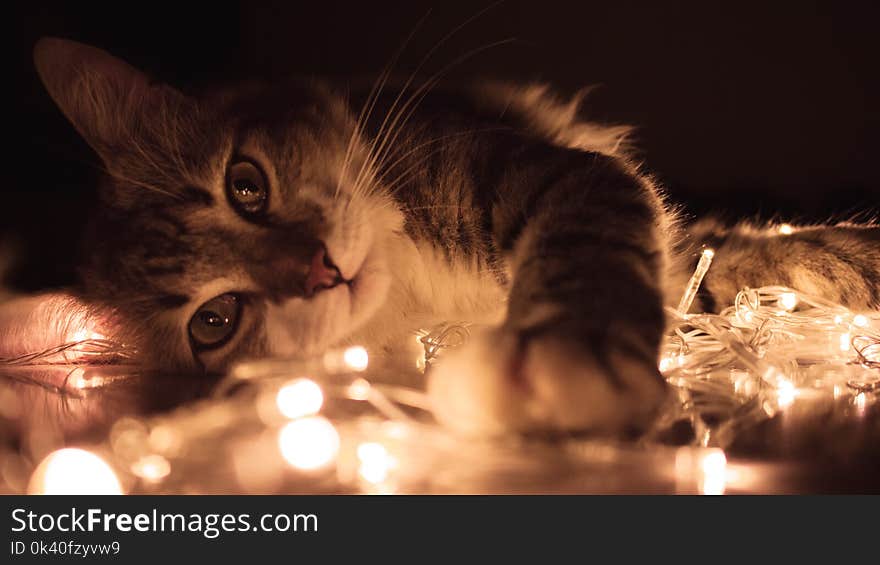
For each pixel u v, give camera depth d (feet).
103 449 0.97
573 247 1.06
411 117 1.38
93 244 1.40
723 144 2.25
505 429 0.92
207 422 1.01
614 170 1.21
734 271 1.42
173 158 1.35
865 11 2.18
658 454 0.90
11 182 1.79
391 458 0.93
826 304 1.28
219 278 1.29
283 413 1.00
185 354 1.34
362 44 2.35
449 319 1.36
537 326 0.94
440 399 0.94
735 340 1.12
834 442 0.95
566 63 2.27
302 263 1.26
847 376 1.18
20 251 1.59
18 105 1.96
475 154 1.32
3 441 1.01
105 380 1.31
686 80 2.26
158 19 2.20
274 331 1.28
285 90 1.42
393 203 1.34
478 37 2.28
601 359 0.91
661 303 1.00
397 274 1.36
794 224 1.64
